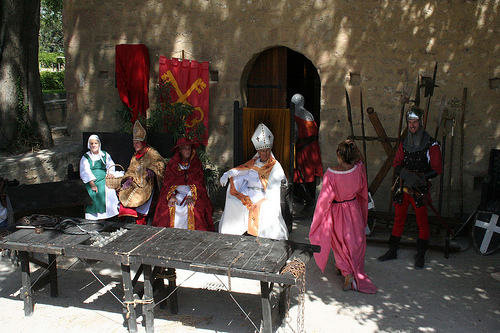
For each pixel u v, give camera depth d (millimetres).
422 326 4160
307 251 3998
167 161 6508
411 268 5344
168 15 7312
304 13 6824
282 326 4156
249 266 3611
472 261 5516
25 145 7371
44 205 5523
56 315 4422
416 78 6594
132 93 7395
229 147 7469
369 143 6848
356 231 4887
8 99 7230
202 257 3768
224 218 5664
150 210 6312
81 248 3951
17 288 4957
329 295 4762
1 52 7164
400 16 6512
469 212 6637
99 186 6191
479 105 6449
